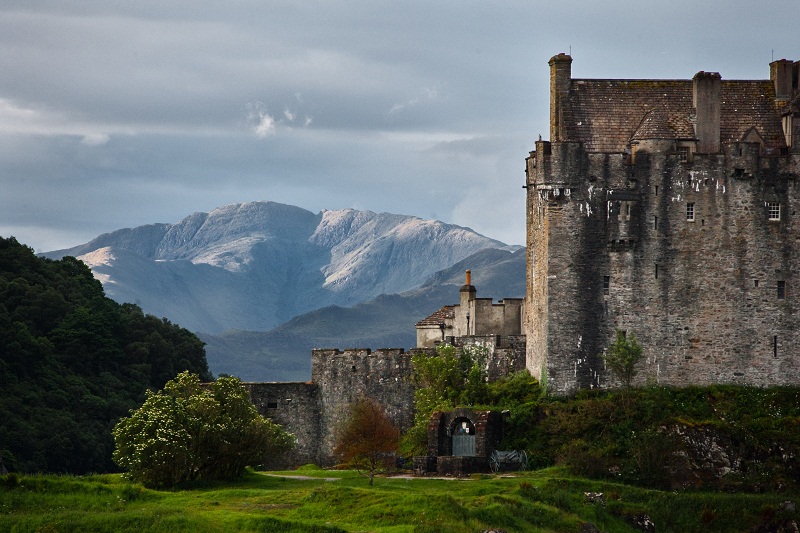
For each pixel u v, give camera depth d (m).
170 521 125.00
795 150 171.00
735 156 169.88
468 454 166.38
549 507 140.75
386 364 185.00
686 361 169.12
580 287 169.12
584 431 162.62
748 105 175.88
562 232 169.38
